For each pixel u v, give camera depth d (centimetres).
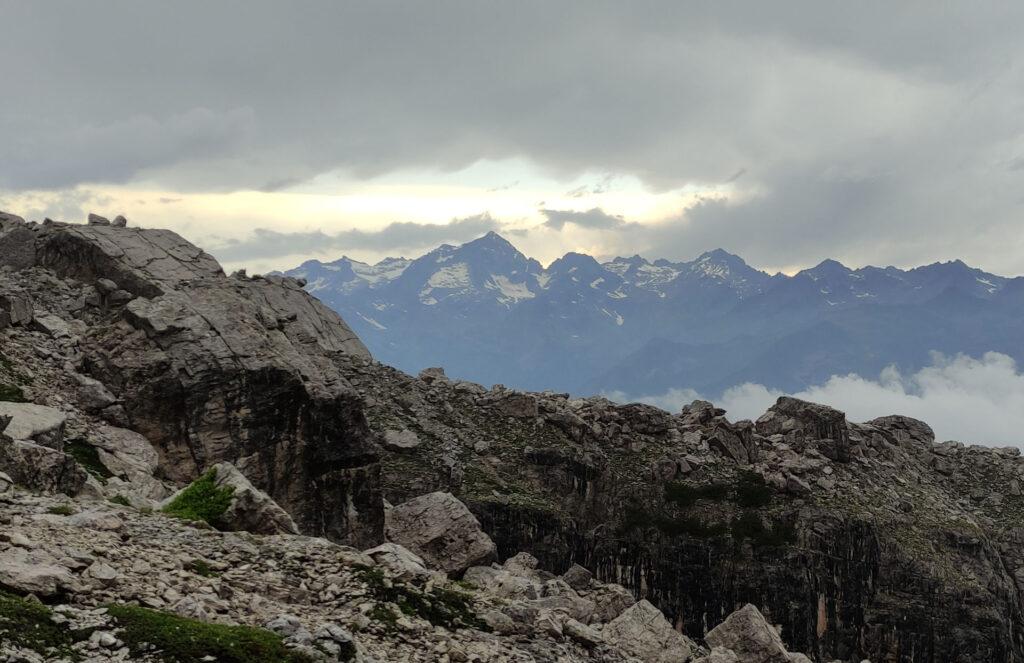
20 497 3341
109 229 7519
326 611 3172
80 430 5078
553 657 3456
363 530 5706
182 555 3177
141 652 2497
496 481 8731
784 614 8756
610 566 8756
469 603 3609
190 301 6012
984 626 9069
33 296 6475
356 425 5881
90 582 2759
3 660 2291
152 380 5494
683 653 4353
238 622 2862
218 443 5488
